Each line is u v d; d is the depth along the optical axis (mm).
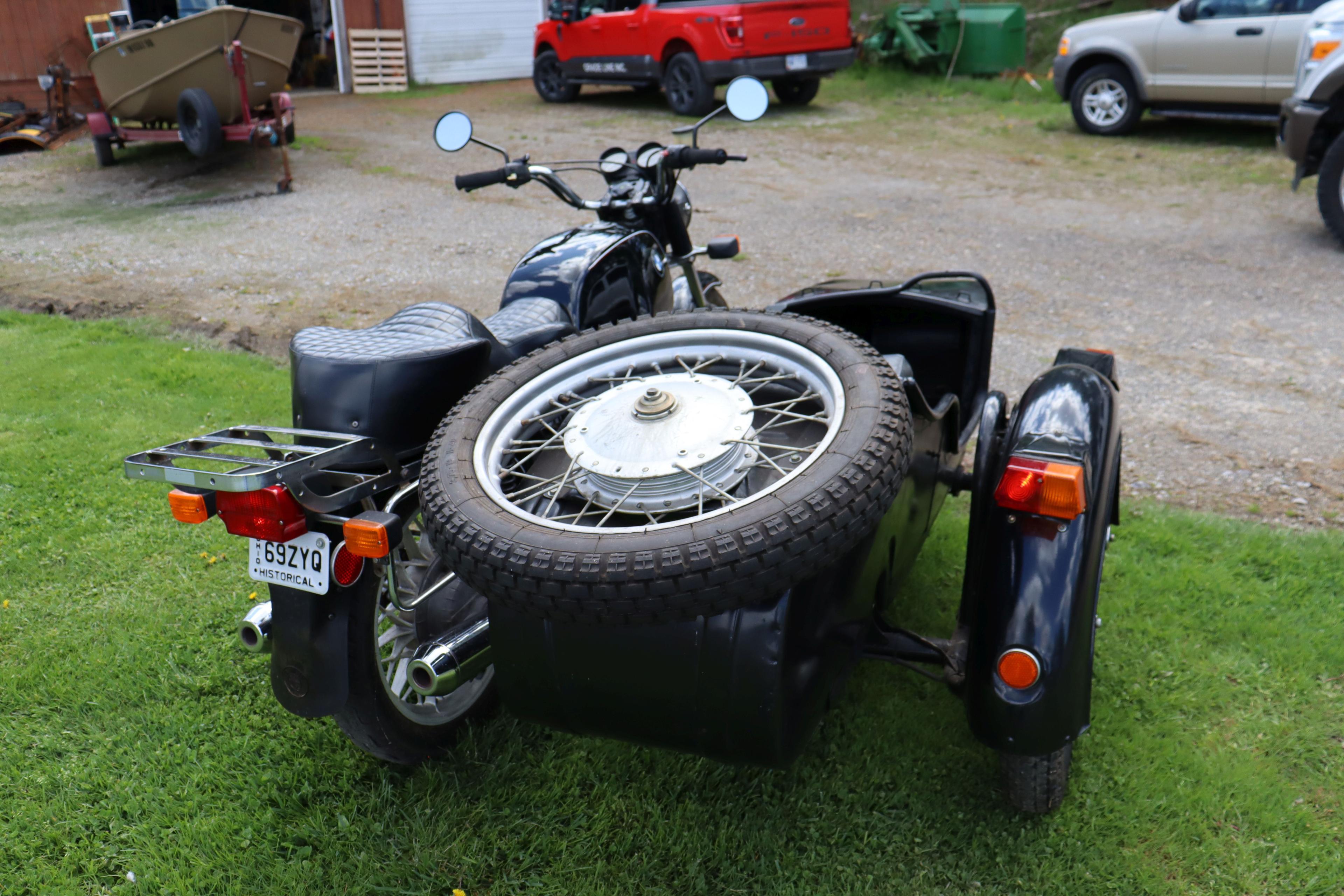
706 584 1675
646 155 3916
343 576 2213
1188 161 10453
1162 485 4078
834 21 13500
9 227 9492
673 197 4055
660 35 13820
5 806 2543
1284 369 5293
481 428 2170
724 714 1925
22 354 6023
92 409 5113
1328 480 4055
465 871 2307
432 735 2598
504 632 2053
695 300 4254
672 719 1979
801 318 2312
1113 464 2289
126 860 2375
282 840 2420
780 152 11812
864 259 7680
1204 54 10680
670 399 2088
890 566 2314
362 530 2020
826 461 1824
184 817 2502
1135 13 11703
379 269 7898
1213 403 4898
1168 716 2668
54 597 3471
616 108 15266
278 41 11672
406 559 2707
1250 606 3135
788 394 2244
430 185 10977
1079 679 2062
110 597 3469
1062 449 2094
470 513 1890
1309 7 9906
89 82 14484
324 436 2207
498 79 20484
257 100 12062
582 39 15133
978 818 2379
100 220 9758
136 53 10969
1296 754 2514
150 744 2746
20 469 4426
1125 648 2953
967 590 2490
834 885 2219
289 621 2270
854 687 2852
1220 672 2830
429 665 2104
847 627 2104
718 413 2074
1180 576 3279
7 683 3000
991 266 7410
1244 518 3783
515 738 2713
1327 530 3662
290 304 7027
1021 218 8695
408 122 15094
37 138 13656
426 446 2363
